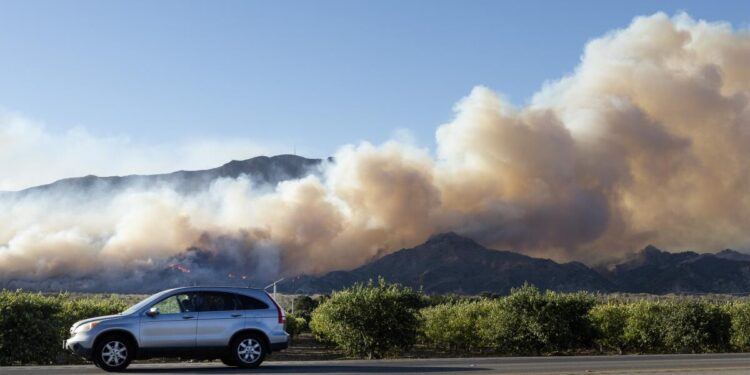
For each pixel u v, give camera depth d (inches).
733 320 1406.3
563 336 1272.1
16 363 963.3
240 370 718.5
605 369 778.2
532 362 910.4
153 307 707.4
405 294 1216.2
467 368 780.0
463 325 1520.7
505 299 1320.1
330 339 1263.5
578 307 1298.0
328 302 1224.8
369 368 767.7
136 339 693.9
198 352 710.5
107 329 689.6
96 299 1202.6
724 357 1062.4
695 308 1378.0
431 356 1343.5
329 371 720.3
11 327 954.7
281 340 735.7
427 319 1616.6
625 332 1385.3
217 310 721.6
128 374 682.2
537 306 1293.1
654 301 1471.5
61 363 1005.2
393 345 1196.5
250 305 733.9
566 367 806.5
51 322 991.0
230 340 719.1
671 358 1028.5
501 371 739.4
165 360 981.8
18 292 999.6
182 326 706.8
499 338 1310.3
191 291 726.5
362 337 1182.3
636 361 940.6
